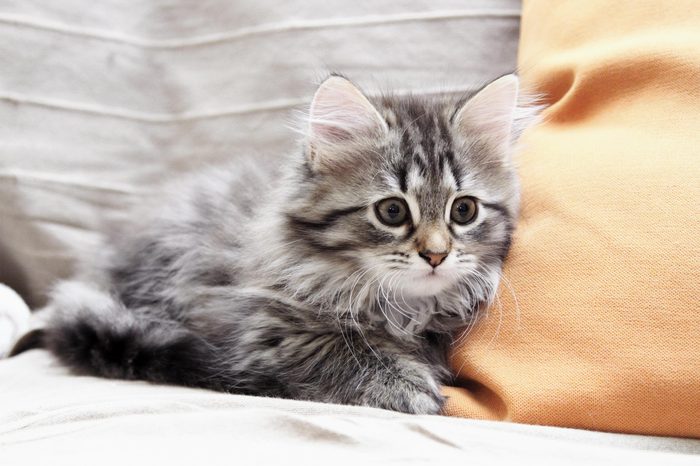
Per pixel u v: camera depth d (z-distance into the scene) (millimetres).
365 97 546
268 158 641
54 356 570
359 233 540
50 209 663
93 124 672
